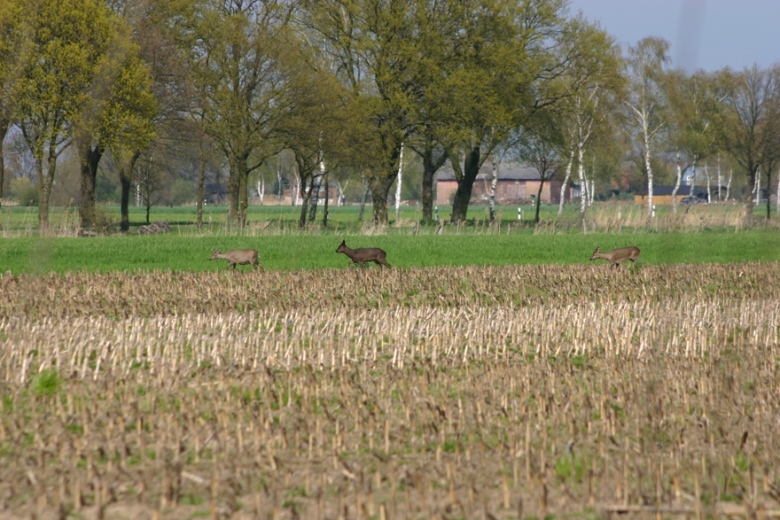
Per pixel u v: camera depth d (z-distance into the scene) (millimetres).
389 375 45406
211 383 43281
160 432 35062
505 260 119812
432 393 42781
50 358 46125
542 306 72750
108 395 40062
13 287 78875
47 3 161125
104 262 109938
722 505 30359
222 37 192125
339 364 49250
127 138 173125
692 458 33875
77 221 175750
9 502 29016
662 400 40625
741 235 171250
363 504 27641
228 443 34781
